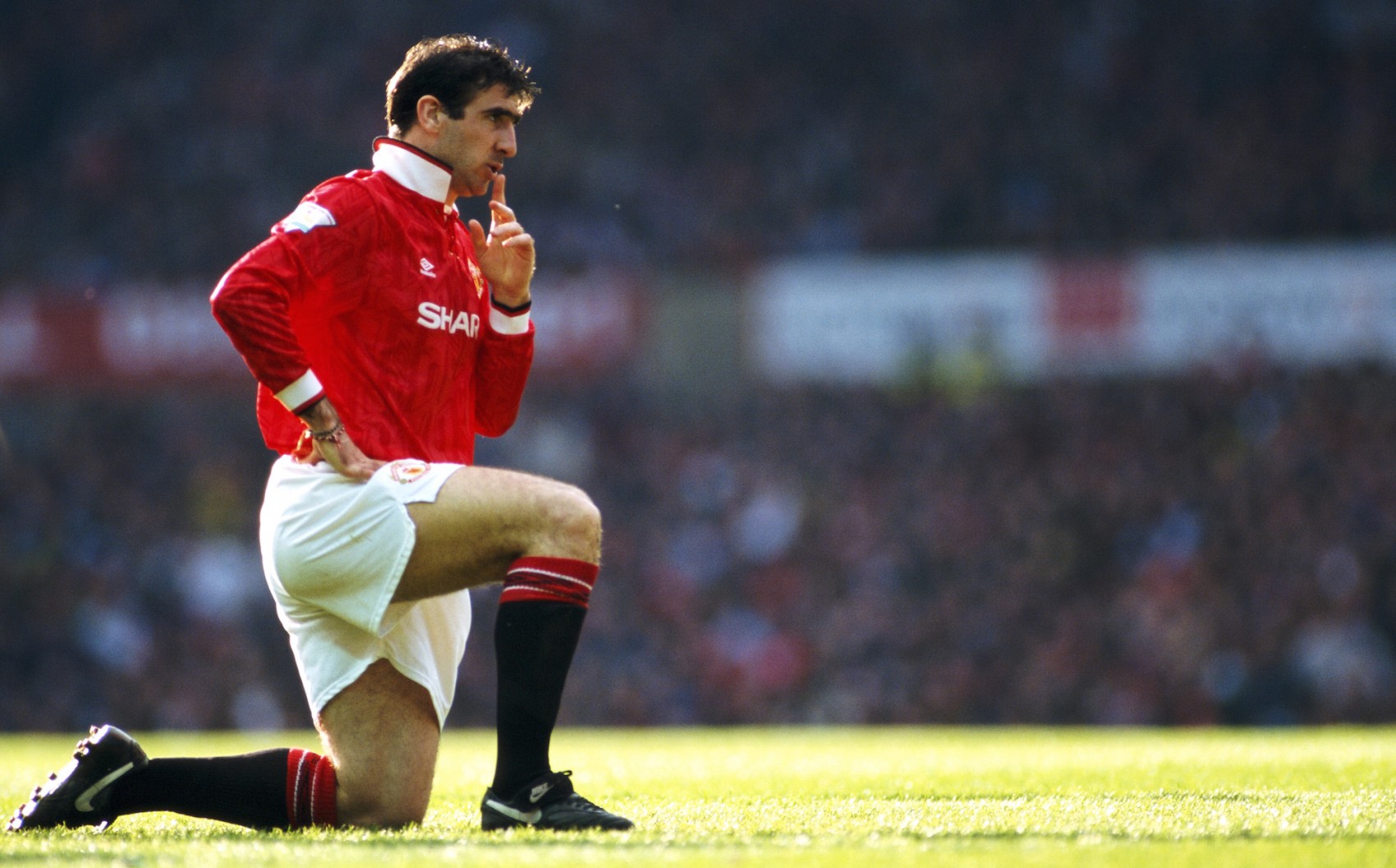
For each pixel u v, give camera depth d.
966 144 86.69
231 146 90.75
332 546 11.69
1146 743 29.84
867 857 8.94
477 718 63.06
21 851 9.90
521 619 11.46
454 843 10.29
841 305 70.56
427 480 11.70
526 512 11.60
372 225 12.17
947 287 69.56
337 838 10.95
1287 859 8.83
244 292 11.45
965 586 66.06
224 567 71.69
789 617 66.56
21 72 96.81
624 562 70.38
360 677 12.09
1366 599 60.19
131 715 66.88
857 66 92.44
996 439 71.00
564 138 90.38
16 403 79.50
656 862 8.77
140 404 79.25
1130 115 85.81
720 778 18.33
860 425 72.75
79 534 75.12
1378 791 14.84
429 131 12.60
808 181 86.62
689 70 93.38
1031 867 8.54
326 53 95.25
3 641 69.81
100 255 86.44
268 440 12.55
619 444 75.06
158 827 12.73
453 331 12.65
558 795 11.51
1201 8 89.38
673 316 72.00
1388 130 81.50
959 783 16.67
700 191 87.19
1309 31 87.19
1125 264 68.06
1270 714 57.69
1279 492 65.12
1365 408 66.31
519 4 96.31
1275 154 81.50
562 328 72.81
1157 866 8.57
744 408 74.31
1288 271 66.81
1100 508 67.06
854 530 69.25
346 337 12.18
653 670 65.81
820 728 62.03
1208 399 67.75
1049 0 92.19
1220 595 61.09
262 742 34.53
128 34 98.00
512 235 13.19
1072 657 61.19
